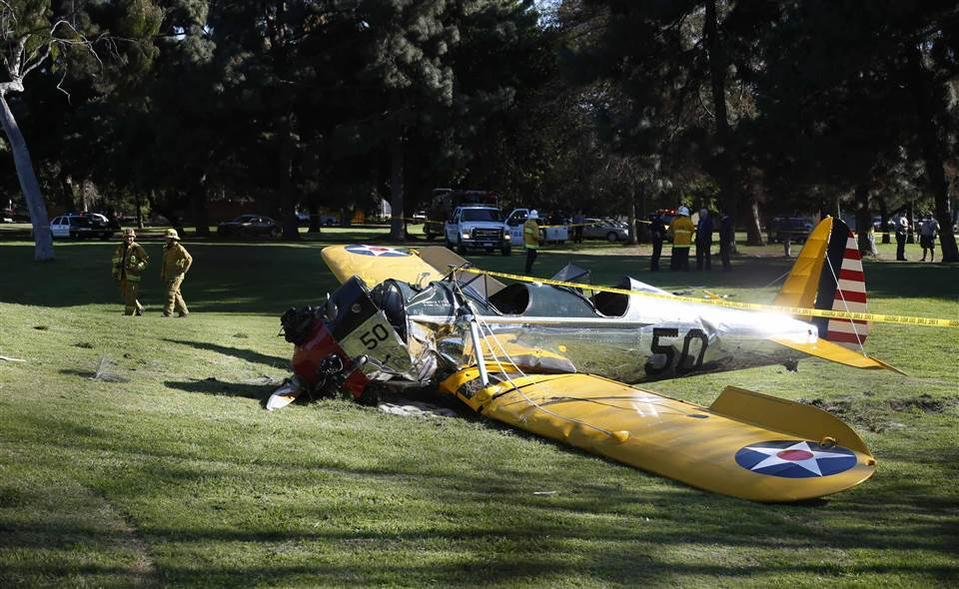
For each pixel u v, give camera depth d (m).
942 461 6.91
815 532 5.02
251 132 52.75
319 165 51.78
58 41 32.28
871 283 22.95
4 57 31.56
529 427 7.47
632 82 33.78
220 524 4.54
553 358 9.43
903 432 7.98
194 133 49.62
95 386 7.91
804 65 28.02
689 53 34.34
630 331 9.89
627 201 54.56
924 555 4.65
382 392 9.16
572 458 6.69
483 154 54.97
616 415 7.29
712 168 34.50
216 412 7.36
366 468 5.91
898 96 31.56
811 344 10.59
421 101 48.44
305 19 49.19
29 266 30.38
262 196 62.56
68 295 22.31
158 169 54.53
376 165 55.66
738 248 46.03
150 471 5.33
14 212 89.12
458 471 6.02
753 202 48.53
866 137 31.62
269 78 46.69
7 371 8.18
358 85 50.00
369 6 45.38
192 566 3.99
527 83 52.69
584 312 9.83
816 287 10.99
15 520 4.32
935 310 17.38
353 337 8.63
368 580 3.95
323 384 8.60
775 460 6.04
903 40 28.42
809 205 43.12
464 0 49.91
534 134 54.12
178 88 46.81
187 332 13.04
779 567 4.39
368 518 4.78
